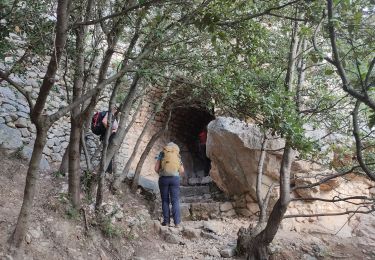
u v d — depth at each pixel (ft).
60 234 16.06
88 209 18.78
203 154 42.11
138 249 18.78
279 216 16.97
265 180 23.24
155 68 15.76
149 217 22.76
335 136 21.72
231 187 25.66
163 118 40.34
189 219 24.66
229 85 13.96
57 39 11.08
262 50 18.71
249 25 13.87
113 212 19.11
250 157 23.17
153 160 38.75
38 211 16.67
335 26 10.00
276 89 15.92
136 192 25.57
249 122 23.59
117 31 16.42
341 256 19.17
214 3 13.26
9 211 15.93
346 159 21.58
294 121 13.51
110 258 17.08
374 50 10.66
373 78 10.25
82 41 17.70
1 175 18.95
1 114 24.56
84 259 15.80
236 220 23.90
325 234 21.27
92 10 16.65
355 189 23.49
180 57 16.01
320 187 22.53
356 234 21.63
